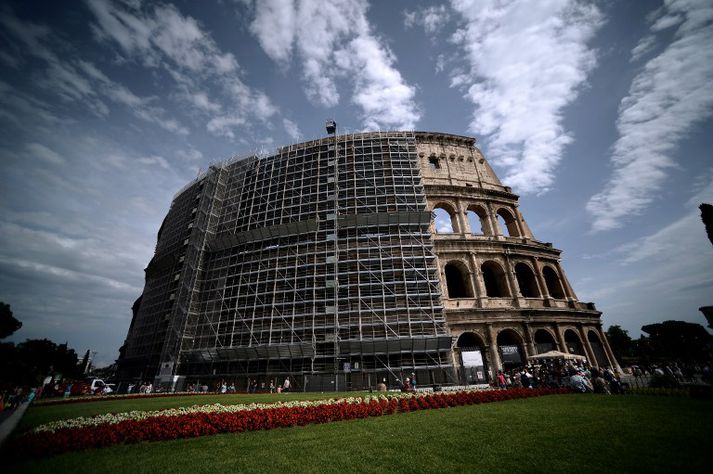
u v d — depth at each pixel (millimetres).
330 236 51875
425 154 62188
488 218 56906
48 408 25375
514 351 45312
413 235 49812
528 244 54188
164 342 53625
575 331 49812
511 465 8852
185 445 12289
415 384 39562
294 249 52875
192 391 46094
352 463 9438
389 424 14734
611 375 26422
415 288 45812
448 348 42281
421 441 11555
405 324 43719
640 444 10328
